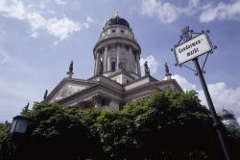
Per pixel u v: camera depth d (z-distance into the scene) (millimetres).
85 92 55000
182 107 26094
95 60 85188
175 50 11539
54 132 27984
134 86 56656
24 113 30938
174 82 59312
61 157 28750
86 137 30984
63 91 62125
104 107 51469
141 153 26266
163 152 26922
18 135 13508
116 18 93688
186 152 25578
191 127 24875
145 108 27406
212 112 9531
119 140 26625
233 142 30422
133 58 81500
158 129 24812
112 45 81000
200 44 10641
